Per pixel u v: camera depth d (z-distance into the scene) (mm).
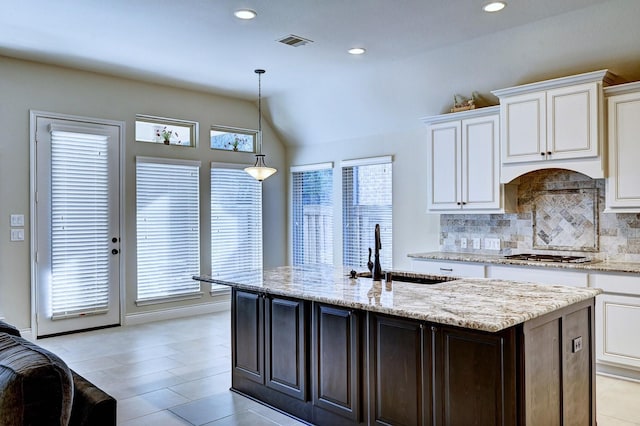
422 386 2402
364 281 3260
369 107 5742
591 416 2725
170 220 5887
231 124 6512
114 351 4547
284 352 3145
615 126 3795
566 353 2482
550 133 4055
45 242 4953
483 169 4645
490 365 2158
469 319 2051
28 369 1347
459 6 3555
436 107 5238
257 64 5012
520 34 4027
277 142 7137
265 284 3178
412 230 5676
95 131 5281
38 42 4324
